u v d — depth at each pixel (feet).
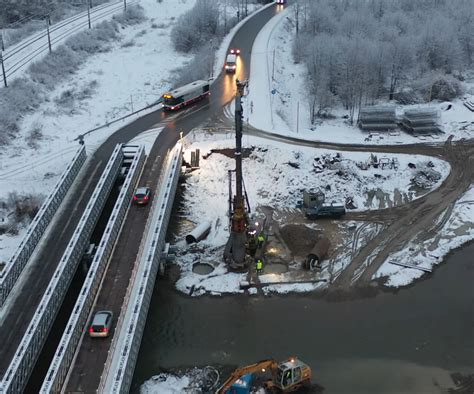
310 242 214.28
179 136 277.64
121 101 328.70
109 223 194.18
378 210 238.48
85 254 199.21
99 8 485.15
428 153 278.05
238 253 197.88
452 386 152.66
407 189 253.24
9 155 269.85
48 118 302.45
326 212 229.25
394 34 387.34
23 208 229.25
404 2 466.70
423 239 217.97
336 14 441.68
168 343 169.27
